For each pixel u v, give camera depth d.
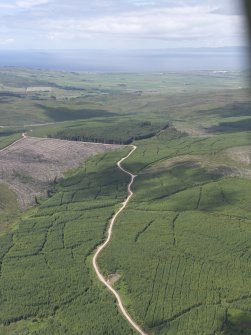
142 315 151.75
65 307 159.88
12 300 165.25
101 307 158.38
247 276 174.12
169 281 173.12
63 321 151.25
